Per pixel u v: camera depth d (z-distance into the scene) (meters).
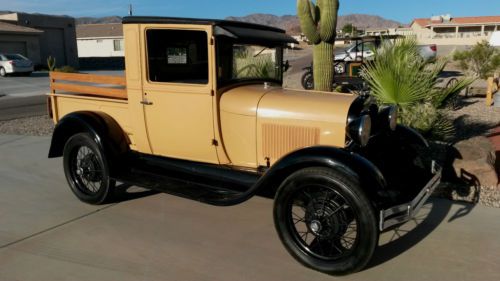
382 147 3.93
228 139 3.97
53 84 5.07
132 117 4.35
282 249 3.64
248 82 4.26
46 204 4.69
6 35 31.92
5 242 3.78
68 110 5.00
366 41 15.30
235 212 4.43
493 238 3.75
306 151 3.21
